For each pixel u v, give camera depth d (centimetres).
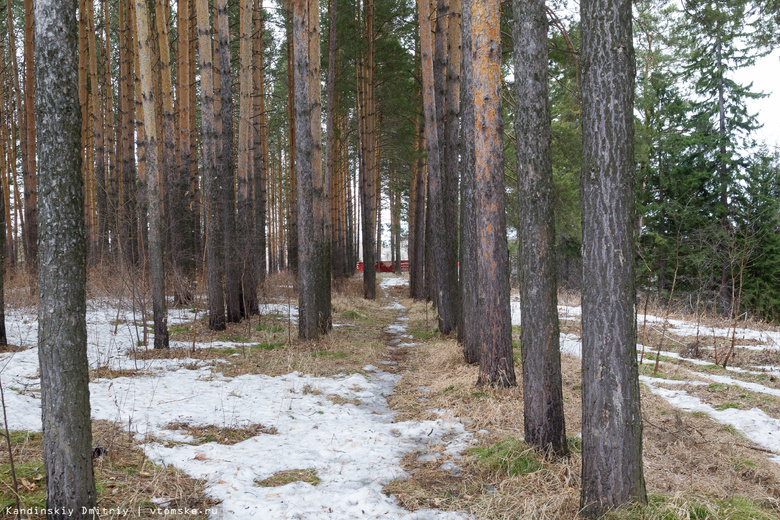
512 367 652
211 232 1108
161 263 869
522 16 429
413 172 2869
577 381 702
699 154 1917
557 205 1466
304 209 1017
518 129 436
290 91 1919
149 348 883
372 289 2061
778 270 1645
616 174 300
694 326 1291
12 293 1246
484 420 538
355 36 1823
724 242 1547
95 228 1498
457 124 1105
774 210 1686
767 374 816
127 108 1432
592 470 314
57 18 244
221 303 1111
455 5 1050
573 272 2786
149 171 838
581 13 314
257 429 514
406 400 644
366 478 401
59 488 251
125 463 396
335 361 877
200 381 691
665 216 1948
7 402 508
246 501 345
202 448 446
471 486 384
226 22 1161
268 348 959
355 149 3033
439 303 1152
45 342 249
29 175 1389
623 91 299
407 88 2022
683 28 787
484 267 650
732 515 313
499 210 631
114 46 1939
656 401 632
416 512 341
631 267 305
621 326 304
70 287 252
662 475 405
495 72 596
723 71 1867
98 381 641
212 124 1076
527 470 397
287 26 1777
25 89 1381
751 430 532
